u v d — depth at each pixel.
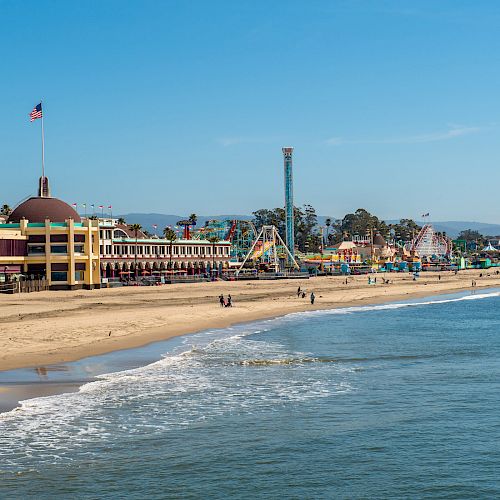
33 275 150.00
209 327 83.44
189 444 32.06
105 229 186.50
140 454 30.58
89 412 37.84
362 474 28.17
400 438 33.03
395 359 57.66
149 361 55.66
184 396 42.19
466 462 29.61
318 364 54.97
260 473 28.25
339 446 31.81
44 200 161.00
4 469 28.62
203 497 25.75
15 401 40.16
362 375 49.75
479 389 44.31
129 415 37.31
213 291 151.88
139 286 169.62
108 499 25.59
